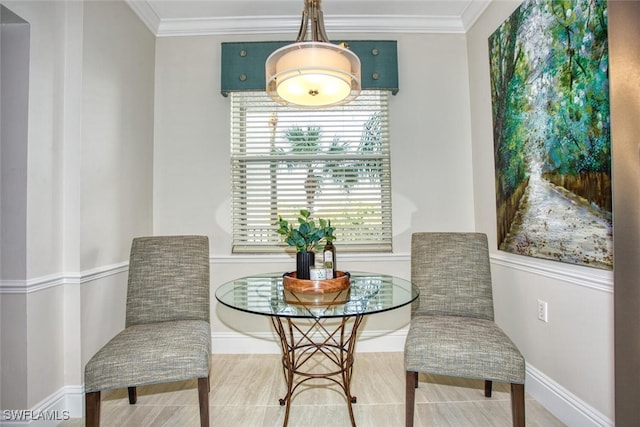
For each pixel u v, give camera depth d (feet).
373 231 8.50
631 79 3.23
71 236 5.83
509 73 6.63
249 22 8.40
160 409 5.90
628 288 3.31
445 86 8.55
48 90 5.55
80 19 5.94
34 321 5.23
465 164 8.46
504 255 7.02
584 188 4.82
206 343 5.10
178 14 8.16
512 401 4.64
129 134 7.36
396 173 8.46
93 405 4.50
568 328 5.27
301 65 4.49
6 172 5.14
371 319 8.37
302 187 8.54
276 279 6.73
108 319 6.54
